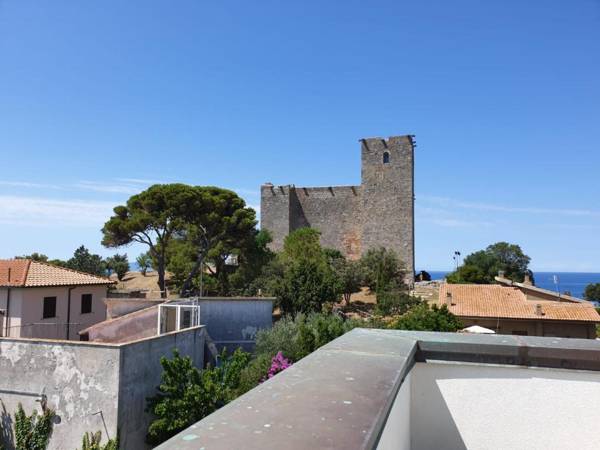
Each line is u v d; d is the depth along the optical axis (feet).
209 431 3.92
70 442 40.57
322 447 3.64
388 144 172.14
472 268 163.02
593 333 82.07
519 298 92.38
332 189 181.27
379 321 69.21
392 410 6.25
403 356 7.46
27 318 76.43
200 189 123.13
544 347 8.45
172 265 128.36
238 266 138.10
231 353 71.20
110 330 59.62
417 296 137.28
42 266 87.71
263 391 5.24
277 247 180.34
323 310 104.99
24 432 41.22
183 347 51.44
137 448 41.73
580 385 8.38
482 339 9.16
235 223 123.03
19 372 42.78
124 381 40.70
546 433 8.50
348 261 153.89
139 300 67.15
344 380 5.83
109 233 114.11
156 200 113.60
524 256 198.49
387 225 169.58
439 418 8.91
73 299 86.07
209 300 71.82
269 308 74.49
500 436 8.71
